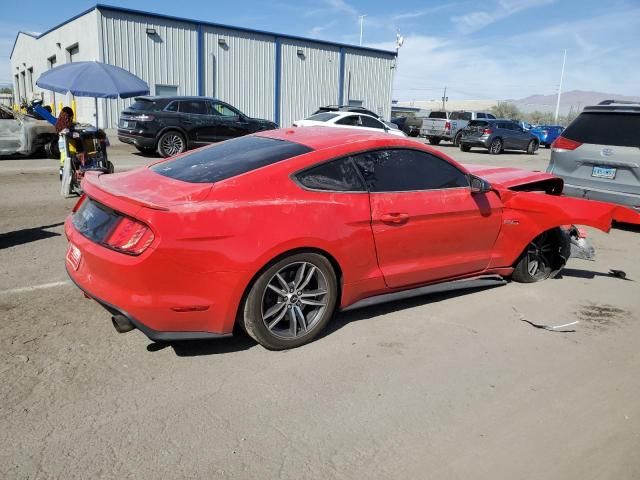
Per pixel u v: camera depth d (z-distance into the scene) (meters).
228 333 3.51
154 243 3.16
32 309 4.29
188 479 2.48
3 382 3.21
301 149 3.92
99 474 2.49
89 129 9.47
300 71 31.02
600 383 3.52
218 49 27.52
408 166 4.30
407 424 2.97
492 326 4.33
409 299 4.86
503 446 2.82
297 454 2.69
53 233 6.76
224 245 3.31
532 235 5.03
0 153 13.66
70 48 28.77
